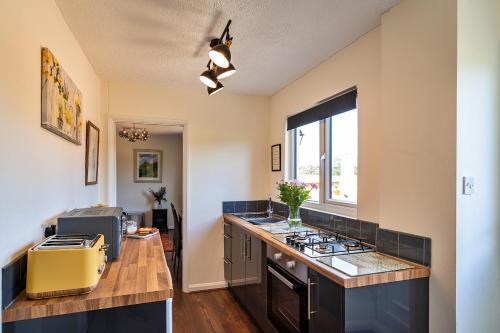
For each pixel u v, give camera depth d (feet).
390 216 5.79
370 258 5.59
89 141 7.96
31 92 4.30
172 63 8.54
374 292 4.68
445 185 4.80
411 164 5.38
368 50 6.76
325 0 5.54
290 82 10.32
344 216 7.59
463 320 4.68
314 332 5.34
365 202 6.81
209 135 11.39
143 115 10.49
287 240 6.97
